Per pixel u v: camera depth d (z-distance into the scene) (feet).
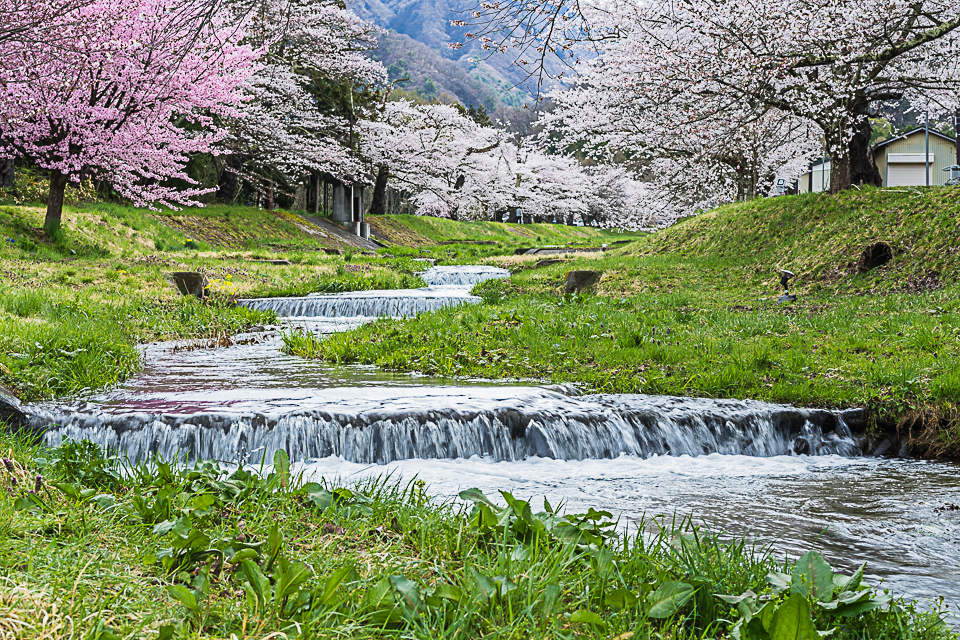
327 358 36.17
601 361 31.71
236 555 9.61
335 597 8.83
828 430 24.91
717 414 24.30
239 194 162.20
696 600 9.76
